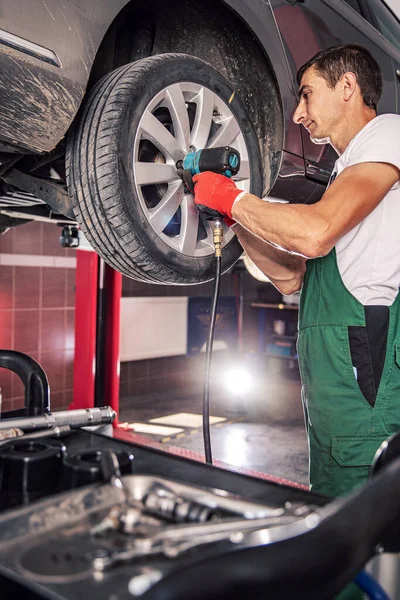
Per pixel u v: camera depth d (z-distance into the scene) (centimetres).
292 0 176
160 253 136
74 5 121
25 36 113
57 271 531
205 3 159
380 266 118
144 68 133
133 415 521
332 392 117
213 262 152
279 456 405
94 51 125
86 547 46
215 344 679
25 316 511
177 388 648
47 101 119
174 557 43
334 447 117
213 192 124
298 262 143
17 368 102
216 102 150
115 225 130
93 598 38
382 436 115
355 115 131
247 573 38
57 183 176
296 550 39
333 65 127
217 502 56
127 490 58
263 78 174
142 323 598
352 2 224
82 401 365
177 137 140
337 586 42
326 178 195
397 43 254
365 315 117
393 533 55
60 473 69
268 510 54
